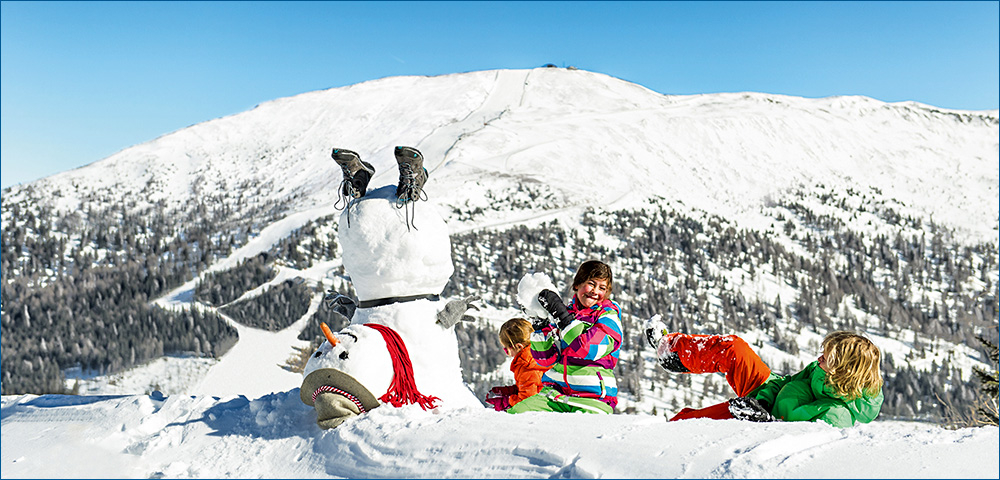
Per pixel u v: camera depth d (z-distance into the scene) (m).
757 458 2.43
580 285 4.12
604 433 2.84
